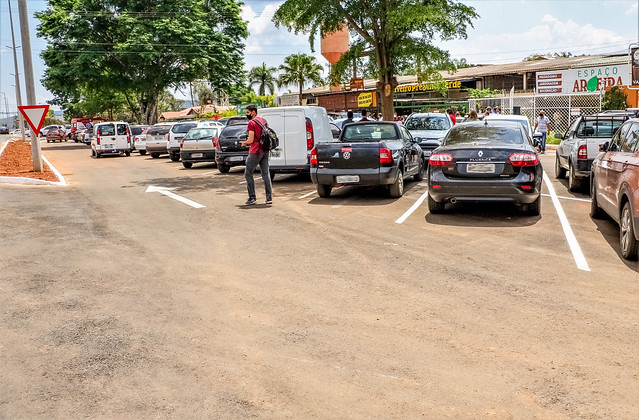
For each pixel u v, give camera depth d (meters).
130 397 3.80
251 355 4.43
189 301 5.69
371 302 5.59
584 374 4.05
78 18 47.34
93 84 49.25
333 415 3.55
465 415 3.54
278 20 18.39
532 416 3.52
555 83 32.00
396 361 4.29
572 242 7.84
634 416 3.50
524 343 4.59
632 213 6.61
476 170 9.27
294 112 14.77
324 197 12.17
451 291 5.88
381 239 8.21
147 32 45.34
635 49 26.97
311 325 5.02
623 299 5.57
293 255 7.40
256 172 18.30
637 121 7.72
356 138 12.98
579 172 11.89
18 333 4.91
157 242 8.24
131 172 19.89
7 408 3.68
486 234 8.43
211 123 24.91
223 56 49.09
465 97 41.22
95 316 5.30
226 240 8.32
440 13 16.75
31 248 7.94
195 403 3.71
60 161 27.08
